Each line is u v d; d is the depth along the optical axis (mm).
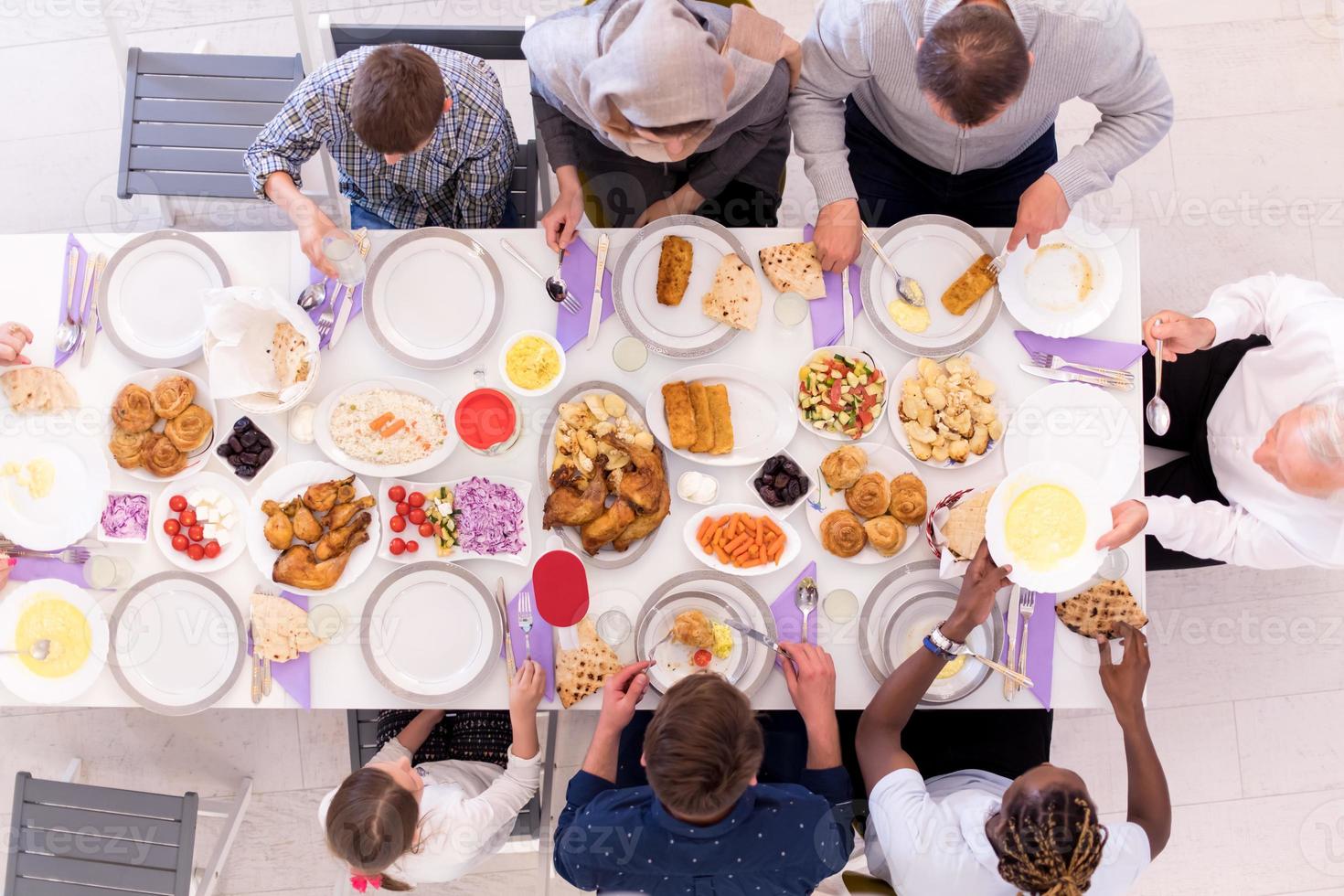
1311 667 2580
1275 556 1771
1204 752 2568
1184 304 2676
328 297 1804
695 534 1749
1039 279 1818
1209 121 2719
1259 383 1896
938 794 1811
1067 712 2566
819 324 1812
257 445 1755
